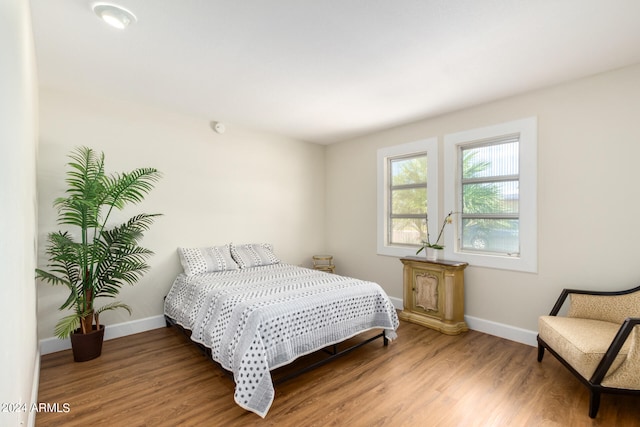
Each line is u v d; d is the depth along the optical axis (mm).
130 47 2145
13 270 1117
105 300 3094
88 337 2609
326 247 5070
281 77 2613
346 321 2635
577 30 1933
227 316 2363
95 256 2588
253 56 2271
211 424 1840
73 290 2488
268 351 2096
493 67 2434
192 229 3664
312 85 2779
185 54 2242
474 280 3334
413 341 3047
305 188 4816
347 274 4738
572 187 2695
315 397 2113
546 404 2020
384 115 3586
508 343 2980
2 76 931
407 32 1964
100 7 1700
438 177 3627
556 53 2219
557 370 2455
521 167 2982
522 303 2996
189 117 3645
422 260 3500
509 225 3154
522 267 2977
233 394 2150
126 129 3211
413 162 3986
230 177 3990
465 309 3410
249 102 3197
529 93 2918
